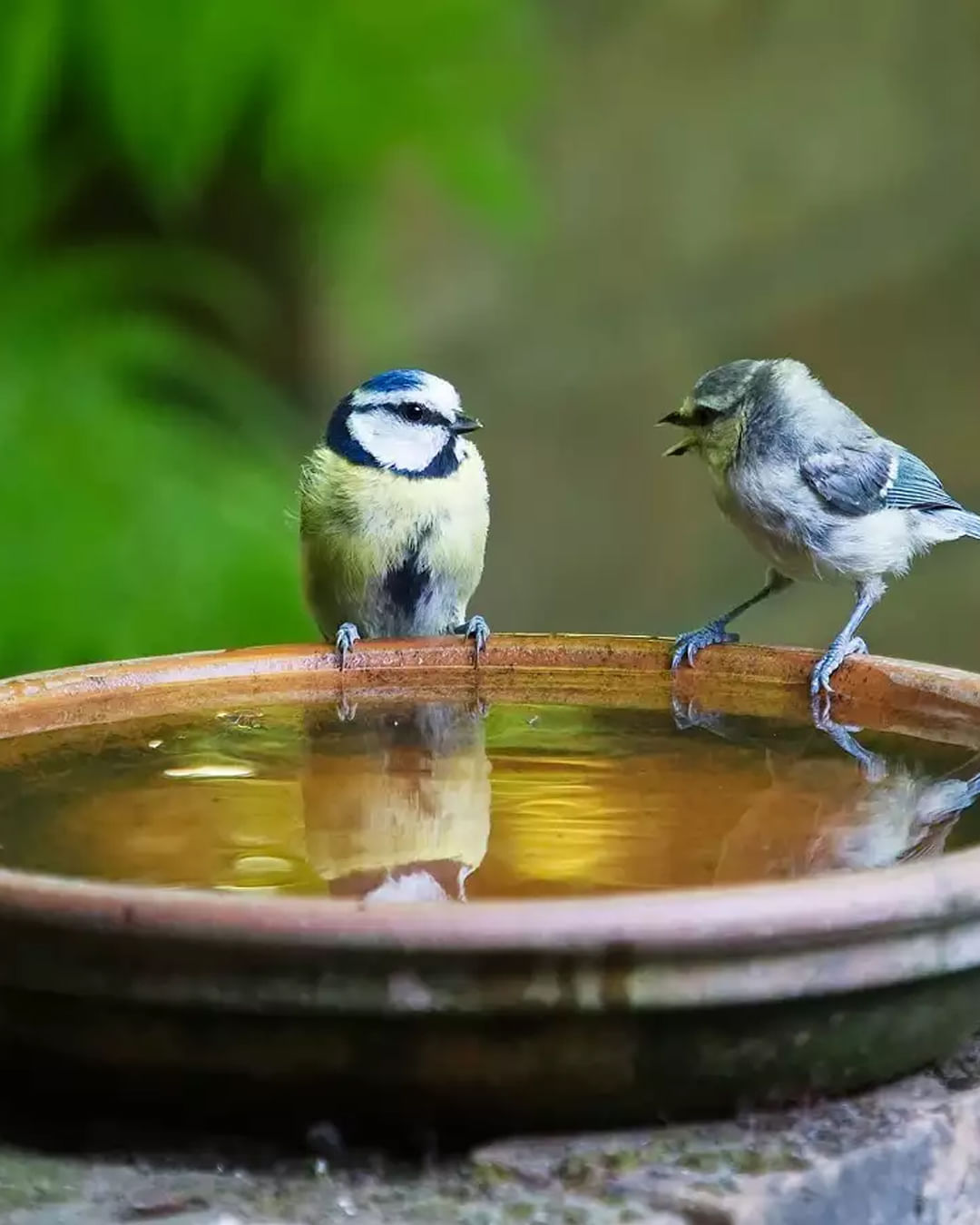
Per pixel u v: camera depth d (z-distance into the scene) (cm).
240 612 1071
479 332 1939
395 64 1221
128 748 580
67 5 1138
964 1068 435
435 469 805
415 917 363
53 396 1140
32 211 1219
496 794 526
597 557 1961
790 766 558
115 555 1070
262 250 1312
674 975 370
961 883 388
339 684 670
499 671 678
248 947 366
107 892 374
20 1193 380
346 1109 389
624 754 575
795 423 775
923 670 625
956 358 1944
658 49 1938
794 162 1944
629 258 1952
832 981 381
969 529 806
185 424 1184
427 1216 367
